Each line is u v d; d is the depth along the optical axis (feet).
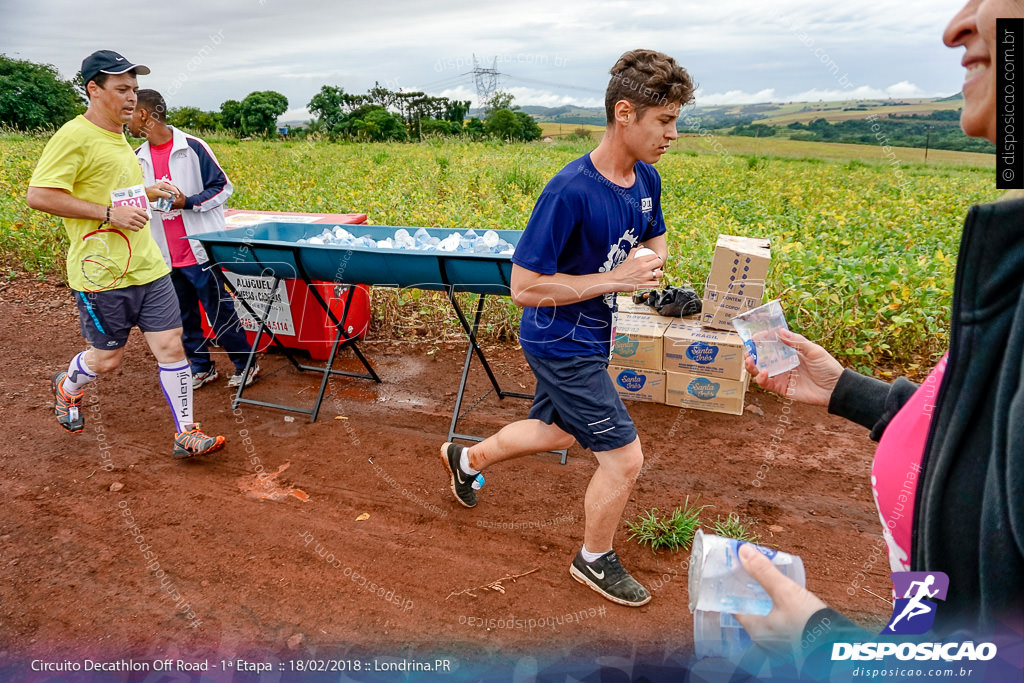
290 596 9.36
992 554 2.34
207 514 11.27
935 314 15.39
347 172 36.04
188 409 12.76
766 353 5.01
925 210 28.99
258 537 10.68
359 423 14.62
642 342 14.46
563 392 8.45
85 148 11.13
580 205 7.65
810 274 17.20
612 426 8.40
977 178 41.57
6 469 12.64
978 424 2.45
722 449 13.03
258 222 17.02
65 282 23.68
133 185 11.92
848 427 13.76
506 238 14.49
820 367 4.86
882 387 4.55
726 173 39.88
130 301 12.01
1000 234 2.36
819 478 12.00
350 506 11.53
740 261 13.76
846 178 41.83
